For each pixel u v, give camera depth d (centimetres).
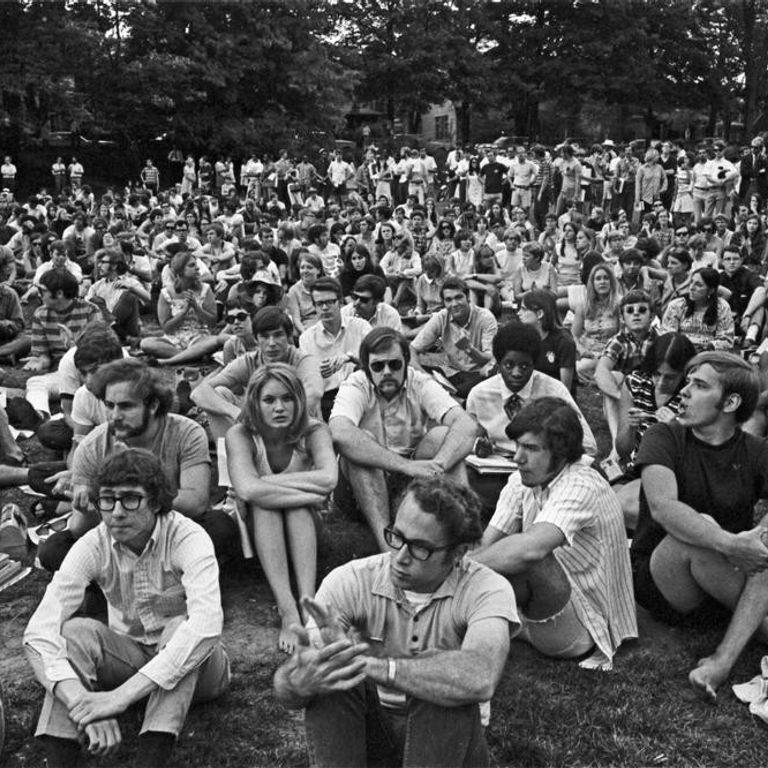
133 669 377
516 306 1253
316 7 4438
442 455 525
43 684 350
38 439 689
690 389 436
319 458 492
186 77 3903
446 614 336
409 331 984
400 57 4994
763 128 5288
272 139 4181
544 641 433
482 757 315
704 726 393
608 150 2819
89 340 573
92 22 3875
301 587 462
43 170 3819
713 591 434
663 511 429
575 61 5044
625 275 1011
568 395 575
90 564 380
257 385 485
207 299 1037
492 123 5681
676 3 5103
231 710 407
